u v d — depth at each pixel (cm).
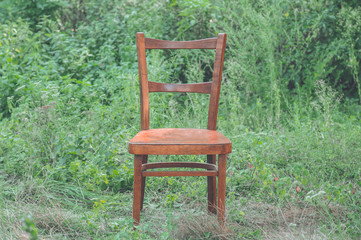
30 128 351
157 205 271
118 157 347
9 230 237
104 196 296
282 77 547
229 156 357
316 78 522
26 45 560
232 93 482
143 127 260
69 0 655
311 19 541
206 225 239
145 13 586
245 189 315
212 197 266
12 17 621
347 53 550
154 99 451
